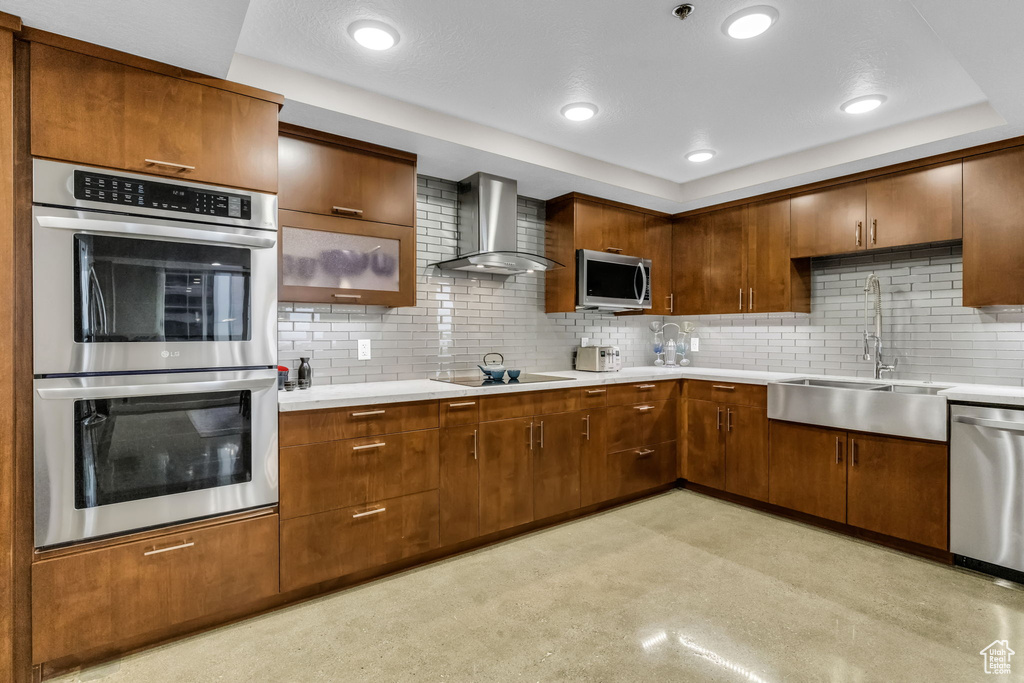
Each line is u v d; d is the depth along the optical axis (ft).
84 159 5.90
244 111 6.92
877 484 9.44
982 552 8.21
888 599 7.50
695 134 9.74
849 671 5.86
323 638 6.62
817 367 12.38
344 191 8.75
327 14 6.10
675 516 11.06
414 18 6.18
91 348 5.94
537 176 10.87
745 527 10.39
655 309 13.80
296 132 8.29
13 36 5.51
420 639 6.58
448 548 9.10
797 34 6.48
